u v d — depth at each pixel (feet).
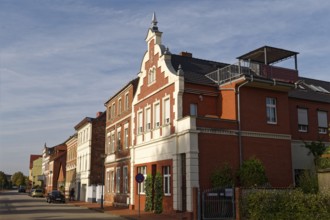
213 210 68.28
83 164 168.66
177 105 81.92
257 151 81.05
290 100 96.99
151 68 97.91
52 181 265.13
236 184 76.13
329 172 49.73
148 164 94.22
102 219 76.33
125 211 95.25
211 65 100.83
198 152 74.95
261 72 82.79
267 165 81.51
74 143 194.59
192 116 75.82
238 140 79.46
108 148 134.92
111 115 134.82
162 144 87.20
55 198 148.46
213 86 86.63
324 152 84.48
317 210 46.91
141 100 102.53
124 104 119.85
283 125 85.97
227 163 76.43
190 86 83.87
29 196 233.96
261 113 83.76
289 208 49.52
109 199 127.24
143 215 82.38
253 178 74.33
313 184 68.18
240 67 83.30
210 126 77.30
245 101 82.38
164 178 86.12
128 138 113.09
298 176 90.27
